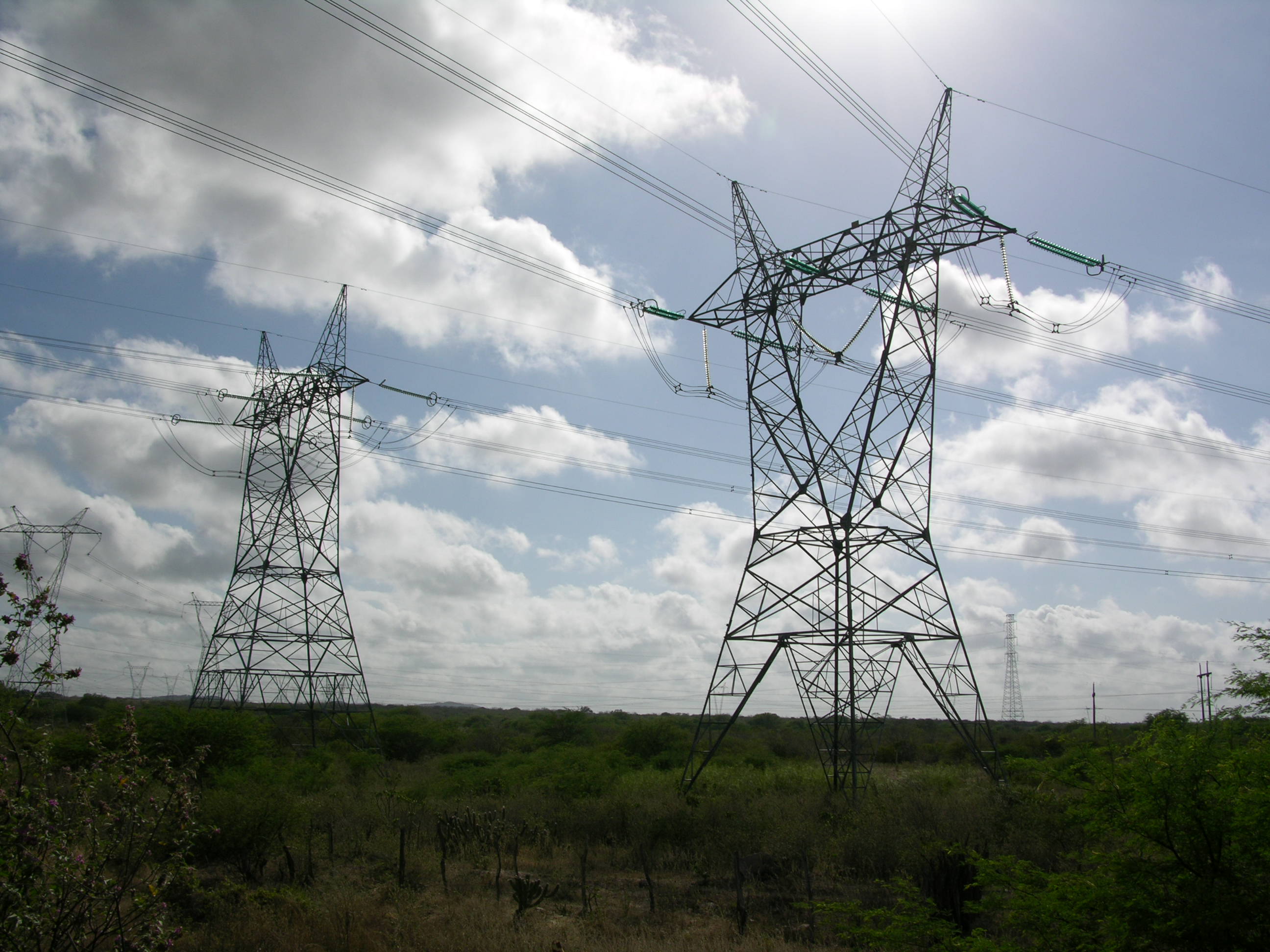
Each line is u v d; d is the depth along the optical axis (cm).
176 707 4453
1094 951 967
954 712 3388
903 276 3412
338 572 4828
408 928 1520
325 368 4828
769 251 3769
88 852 918
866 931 1359
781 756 6450
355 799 3042
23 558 943
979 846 2027
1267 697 1023
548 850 2539
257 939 1447
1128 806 1005
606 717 13288
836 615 3400
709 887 2117
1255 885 912
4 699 923
